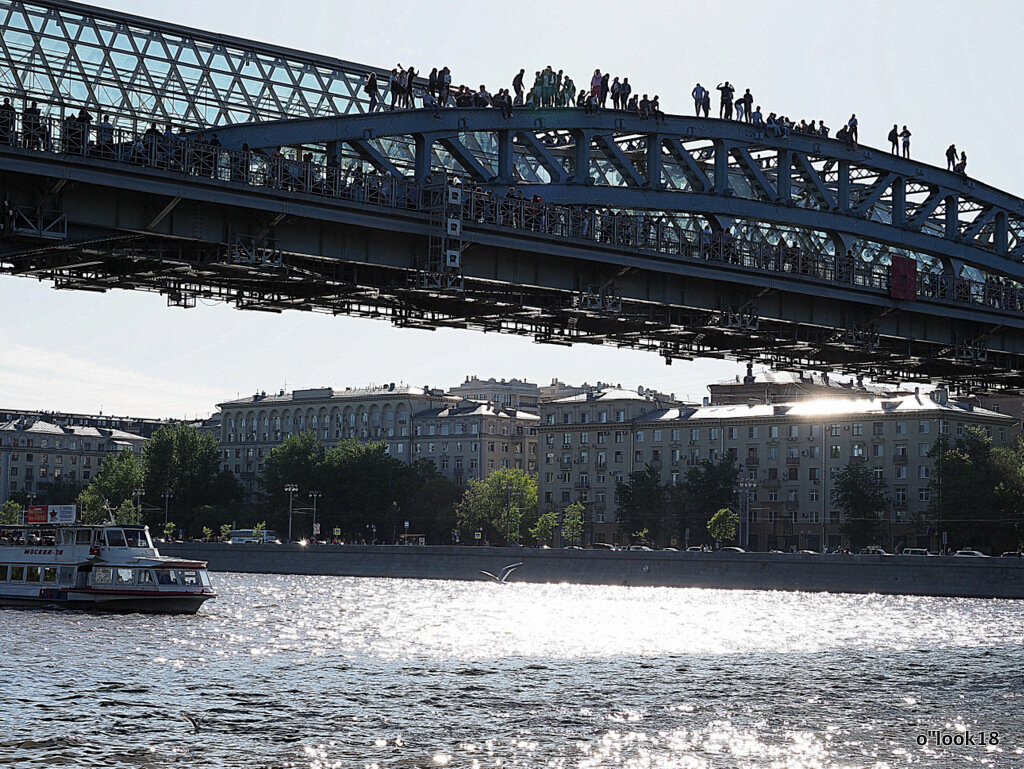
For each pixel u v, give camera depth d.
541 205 52.50
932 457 163.12
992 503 141.62
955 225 66.19
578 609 96.88
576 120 54.81
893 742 41.31
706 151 61.25
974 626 81.94
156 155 44.62
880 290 62.16
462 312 58.22
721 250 57.38
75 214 44.44
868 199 63.06
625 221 55.03
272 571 158.62
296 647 68.00
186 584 87.94
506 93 53.47
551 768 37.34
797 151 60.41
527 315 58.31
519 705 47.75
